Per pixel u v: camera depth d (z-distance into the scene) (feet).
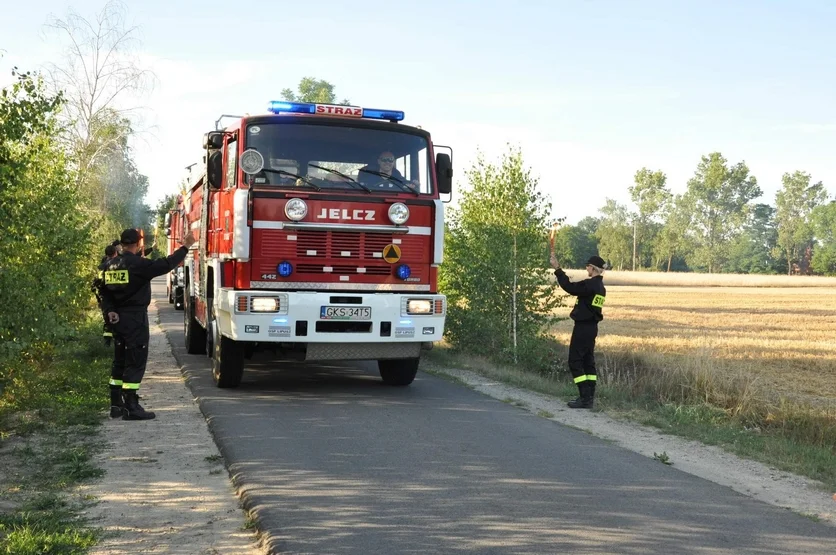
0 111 23.94
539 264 53.16
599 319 33.68
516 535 16.51
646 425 30.25
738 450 25.99
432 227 34.35
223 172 34.53
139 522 17.47
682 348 71.15
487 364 47.55
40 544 15.55
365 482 20.38
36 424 27.35
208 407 30.81
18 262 29.60
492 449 24.50
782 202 462.60
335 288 32.94
